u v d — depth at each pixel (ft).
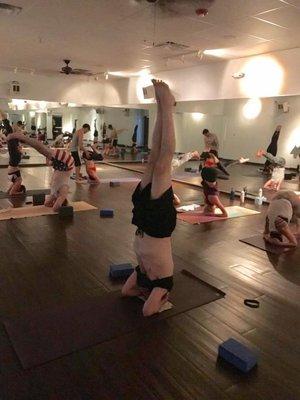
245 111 33.71
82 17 16.35
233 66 24.16
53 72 33.17
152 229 7.02
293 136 30.40
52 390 5.12
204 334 6.67
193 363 5.82
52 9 15.37
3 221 13.50
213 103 34.42
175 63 26.66
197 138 37.60
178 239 12.34
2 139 28.99
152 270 7.27
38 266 9.48
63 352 5.95
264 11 14.55
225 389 5.28
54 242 11.41
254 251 11.37
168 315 7.26
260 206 18.06
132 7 14.66
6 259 9.87
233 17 15.47
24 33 19.49
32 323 6.77
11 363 5.65
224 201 19.12
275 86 21.63
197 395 5.14
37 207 15.71
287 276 9.52
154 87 6.93
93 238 11.96
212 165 16.97
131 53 23.80
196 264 10.13
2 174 24.82
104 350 6.07
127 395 5.08
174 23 16.67
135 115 42.45
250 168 33.24
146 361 5.83
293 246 11.79
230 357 5.79
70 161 15.11
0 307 7.34
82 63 28.14
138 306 7.55
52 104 42.06
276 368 5.80
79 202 17.29
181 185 23.54
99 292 8.14
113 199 18.40
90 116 44.55
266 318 7.36
